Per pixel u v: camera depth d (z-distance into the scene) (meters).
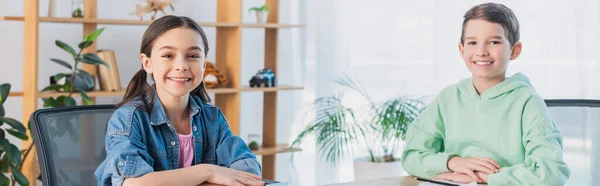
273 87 3.91
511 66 3.51
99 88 3.49
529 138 1.76
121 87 3.79
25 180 3.08
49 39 3.59
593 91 3.21
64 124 1.88
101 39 3.72
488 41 1.80
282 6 4.38
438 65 3.79
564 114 2.00
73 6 3.35
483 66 1.81
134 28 3.83
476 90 1.88
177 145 1.82
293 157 4.48
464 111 1.88
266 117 4.11
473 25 1.82
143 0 3.57
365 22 4.15
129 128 1.73
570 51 3.28
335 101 4.26
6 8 3.46
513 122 1.80
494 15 1.80
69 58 3.65
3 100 3.06
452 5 3.73
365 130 4.15
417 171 1.87
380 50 4.09
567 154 1.98
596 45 3.20
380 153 4.06
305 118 4.39
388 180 1.77
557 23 3.32
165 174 1.59
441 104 1.92
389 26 4.05
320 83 4.33
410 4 3.94
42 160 1.79
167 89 1.75
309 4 4.35
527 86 1.84
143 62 1.81
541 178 1.66
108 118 1.96
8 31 3.48
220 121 1.92
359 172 3.86
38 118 1.83
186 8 3.97
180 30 1.74
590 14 3.21
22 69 3.54
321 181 4.36
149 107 1.80
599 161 1.93
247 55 4.27
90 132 1.91
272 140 4.09
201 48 1.76
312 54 4.35
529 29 3.42
